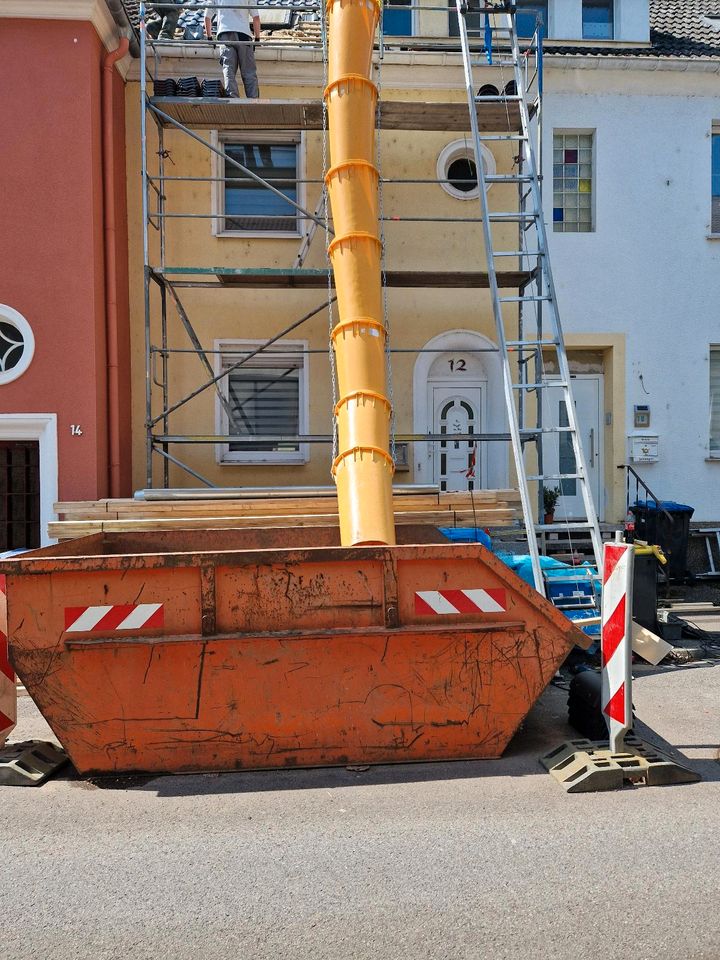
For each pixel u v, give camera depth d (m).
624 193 10.61
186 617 4.30
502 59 10.08
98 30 8.66
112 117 8.93
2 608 4.57
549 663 4.53
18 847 3.57
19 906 3.06
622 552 4.35
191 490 8.16
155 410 9.84
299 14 10.61
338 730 4.45
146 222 8.41
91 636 4.26
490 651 4.50
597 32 11.32
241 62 9.20
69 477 8.61
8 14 8.37
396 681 4.46
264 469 10.11
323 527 6.34
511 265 10.36
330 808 3.93
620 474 10.67
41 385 8.58
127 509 7.59
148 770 4.37
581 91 10.52
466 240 10.28
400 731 4.48
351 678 4.43
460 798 4.04
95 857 3.46
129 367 9.72
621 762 4.27
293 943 2.79
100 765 4.35
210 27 9.69
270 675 4.38
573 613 6.62
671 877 3.21
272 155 10.25
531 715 5.48
